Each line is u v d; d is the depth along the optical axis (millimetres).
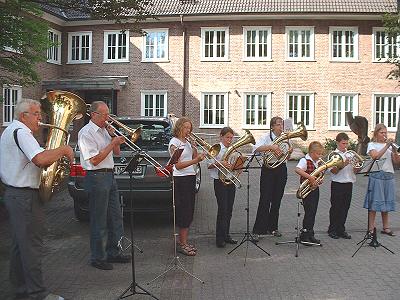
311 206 8094
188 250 7445
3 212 9766
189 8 27906
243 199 12742
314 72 27828
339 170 8438
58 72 29141
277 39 27797
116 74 28812
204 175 17875
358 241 8297
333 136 27828
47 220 9992
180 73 28297
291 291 5816
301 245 8016
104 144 6785
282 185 8523
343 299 5527
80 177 8750
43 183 5172
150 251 7660
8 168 5086
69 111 5641
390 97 27812
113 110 28484
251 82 27938
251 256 7379
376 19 27484
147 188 8633
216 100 28188
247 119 28047
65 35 29188
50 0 10562
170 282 6176
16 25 10414
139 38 28547
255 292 5793
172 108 28359
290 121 8852
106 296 5668
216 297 5629
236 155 7730
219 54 28141
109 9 10578
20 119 5152
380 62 27625
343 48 27797
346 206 8492
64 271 6629
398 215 10586
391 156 8438
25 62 11203
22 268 5367
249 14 27266
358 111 27797
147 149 9094
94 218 6719
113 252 7059
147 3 11242
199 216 10555
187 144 7430
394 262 7004
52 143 5336
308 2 27672
